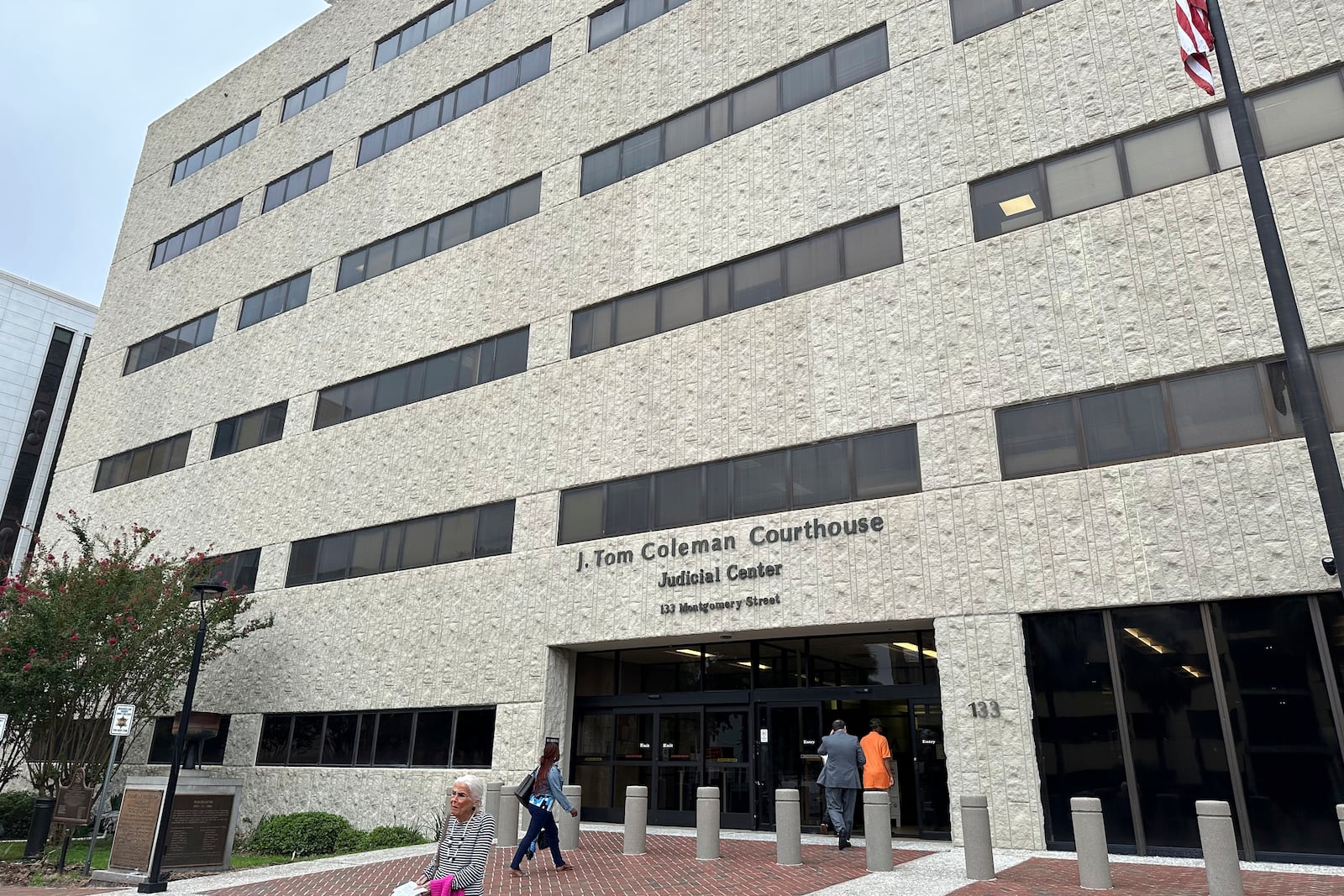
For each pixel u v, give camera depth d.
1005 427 15.04
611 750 18.64
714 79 20.92
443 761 19.86
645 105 21.95
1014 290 15.52
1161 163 14.85
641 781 18.02
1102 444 14.09
